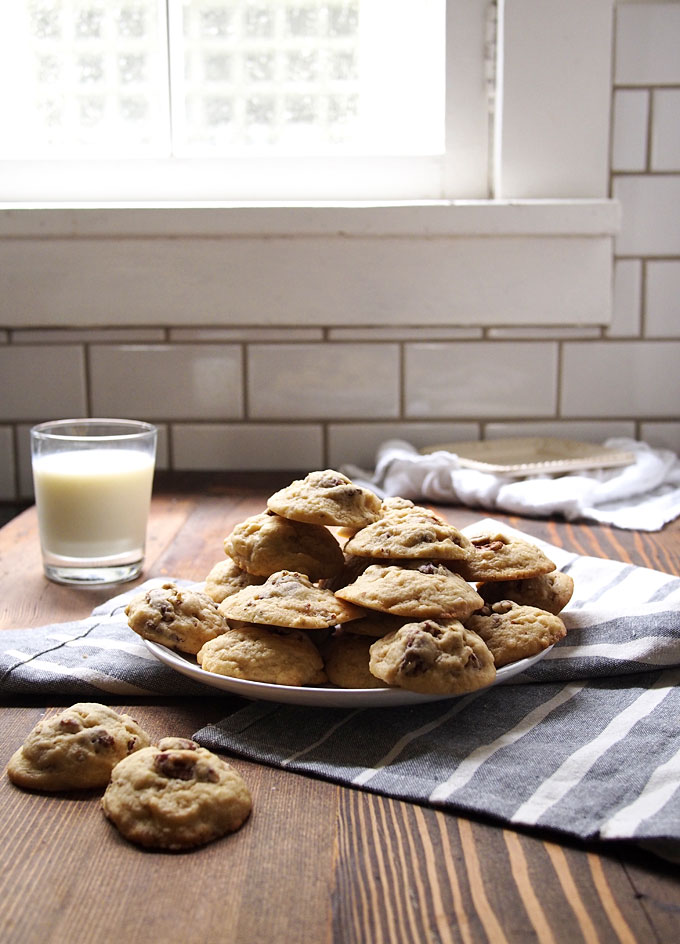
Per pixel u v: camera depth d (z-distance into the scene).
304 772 0.63
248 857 0.54
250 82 1.49
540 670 0.75
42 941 0.47
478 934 0.47
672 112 1.37
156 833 0.55
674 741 0.65
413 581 0.69
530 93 1.36
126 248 1.36
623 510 1.20
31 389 1.42
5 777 0.63
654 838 0.52
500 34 1.35
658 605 0.82
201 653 0.70
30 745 0.63
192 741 0.63
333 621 0.68
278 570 0.76
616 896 0.50
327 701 0.65
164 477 1.41
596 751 0.64
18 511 1.41
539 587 0.80
